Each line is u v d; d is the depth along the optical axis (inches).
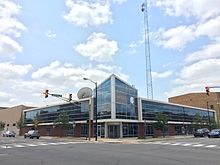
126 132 2183.8
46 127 3043.8
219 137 2100.1
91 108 2315.5
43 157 682.8
